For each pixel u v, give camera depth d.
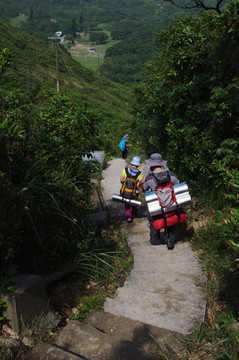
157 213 3.94
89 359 2.41
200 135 5.14
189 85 5.59
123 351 2.48
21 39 87.00
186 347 2.51
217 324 2.88
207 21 5.36
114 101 82.44
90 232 4.18
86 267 3.78
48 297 3.31
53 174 4.36
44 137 4.62
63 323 2.96
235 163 4.21
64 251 3.73
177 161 6.07
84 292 3.48
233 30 4.42
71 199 4.34
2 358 2.41
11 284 2.72
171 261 3.93
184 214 4.02
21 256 3.49
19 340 2.60
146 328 2.77
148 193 3.97
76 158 4.76
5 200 2.78
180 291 3.32
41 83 58.56
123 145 12.20
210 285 3.32
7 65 4.33
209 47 5.54
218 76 5.20
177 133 5.61
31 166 3.77
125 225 5.51
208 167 4.83
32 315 2.76
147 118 10.48
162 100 6.92
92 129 5.05
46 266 3.52
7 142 3.17
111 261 4.16
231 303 3.09
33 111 4.95
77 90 76.50
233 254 3.51
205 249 4.06
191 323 2.80
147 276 3.67
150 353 2.47
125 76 186.25
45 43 100.75
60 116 4.92
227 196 3.24
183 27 5.96
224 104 4.52
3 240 2.65
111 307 3.10
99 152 11.06
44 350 2.43
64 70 86.88
